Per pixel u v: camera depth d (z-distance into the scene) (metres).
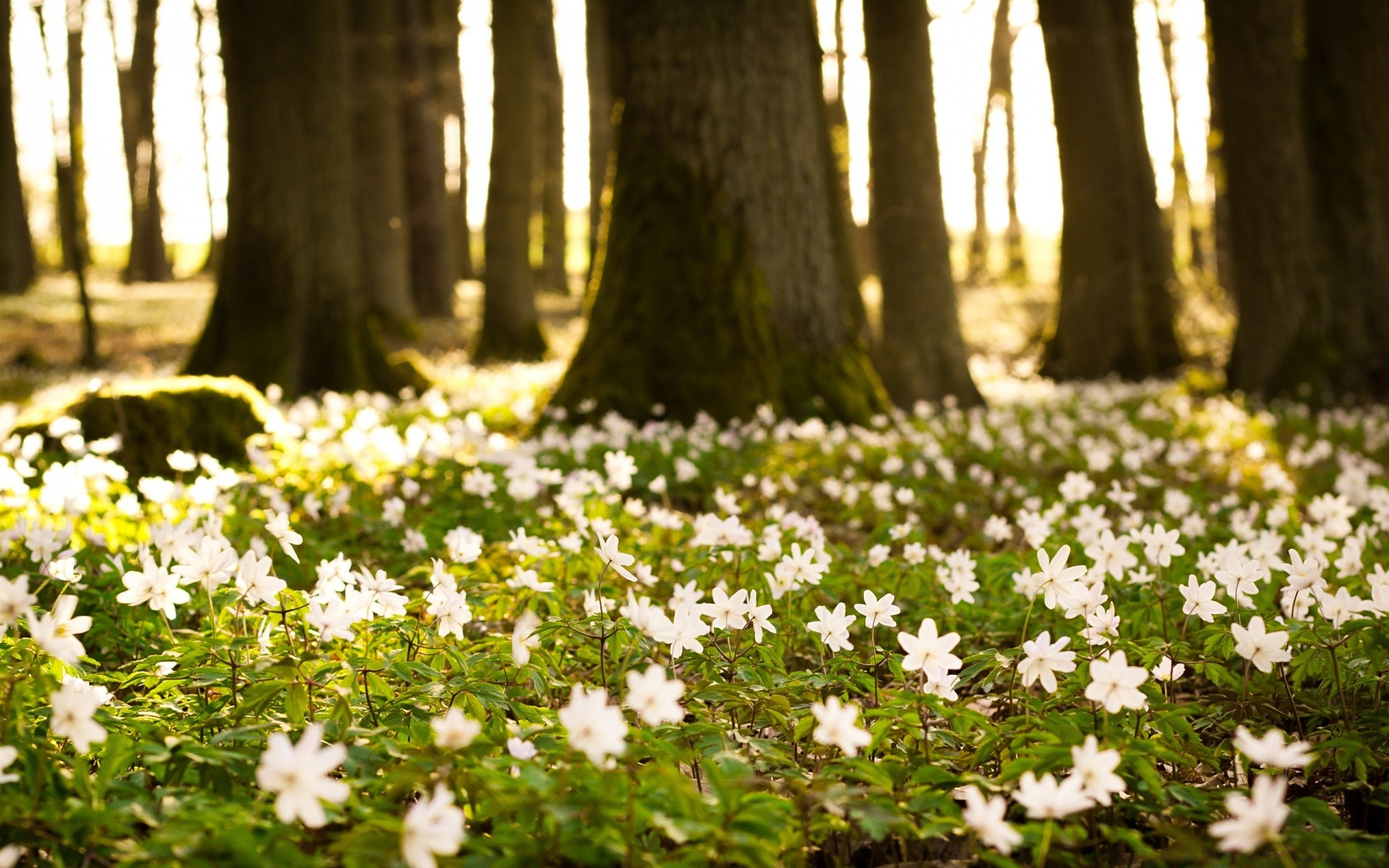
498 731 2.88
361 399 11.92
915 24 15.20
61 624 2.67
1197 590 3.51
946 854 2.87
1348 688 3.61
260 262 14.99
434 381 15.85
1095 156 20.23
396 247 25.28
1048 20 20.36
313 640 3.59
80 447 5.93
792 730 3.33
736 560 4.55
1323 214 15.78
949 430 11.82
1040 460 10.12
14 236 30.38
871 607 3.41
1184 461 8.74
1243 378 15.92
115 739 2.59
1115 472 9.54
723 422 10.73
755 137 11.33
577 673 3.98
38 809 2.35
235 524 5.49
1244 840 2.09
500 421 11.76
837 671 3.70
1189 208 31.50
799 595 4.64
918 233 15.30
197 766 2.66
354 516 6.04
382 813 2.39
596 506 5.89
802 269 11.59
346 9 24.77
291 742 2.81
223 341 14.96
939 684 2.97
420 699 3.12
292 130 15.05
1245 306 15.93
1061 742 2.85
